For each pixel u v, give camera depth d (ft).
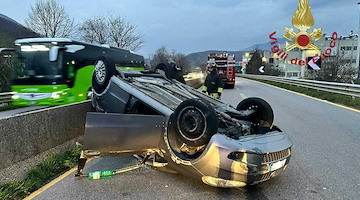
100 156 13.19
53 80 35.73
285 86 79.97
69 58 37.04
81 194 13.14
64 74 36.19
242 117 16.46
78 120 20.94
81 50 39.81
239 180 11.96
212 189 13.52
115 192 13.32
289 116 32.30
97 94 17.46
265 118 16.33
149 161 14.69
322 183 14.24
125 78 16.96
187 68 241.55
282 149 12.94
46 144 17.20
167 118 13.43
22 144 15.35
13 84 36.65
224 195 12.94
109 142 12.89
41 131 16.92
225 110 16.71
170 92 17.10
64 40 36.81
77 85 38.60
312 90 61.57
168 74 21.79
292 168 16.22
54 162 16.19
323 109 37.19
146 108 15.34
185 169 13.07
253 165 11.87
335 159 17.63
